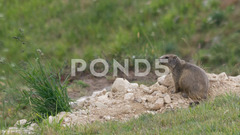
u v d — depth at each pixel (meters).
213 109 25.11
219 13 58.19
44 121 24.72
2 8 69.44
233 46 48.91
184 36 54.25
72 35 59.91
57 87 27.92
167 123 23.00
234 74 40.88
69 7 69.81
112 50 48.72
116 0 71.00
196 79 28.02
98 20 65.19
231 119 21.81
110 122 24.23
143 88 30.91
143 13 64.00
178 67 29.08
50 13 68.12
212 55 47.16
